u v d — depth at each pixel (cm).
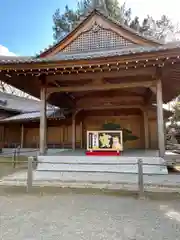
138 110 1260
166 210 324
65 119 1352
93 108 1139
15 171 682
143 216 300
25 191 445
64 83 781
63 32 1741
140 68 618
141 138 1259
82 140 1332
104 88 651
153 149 1102
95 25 715
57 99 1006
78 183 500
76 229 258
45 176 562
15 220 290
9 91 2742
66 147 1385
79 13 1653
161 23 1916
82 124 1347
